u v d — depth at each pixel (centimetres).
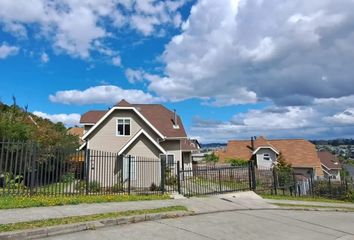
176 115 3650
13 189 1316
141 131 2652
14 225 836
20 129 2392
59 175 1484
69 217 960
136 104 3866
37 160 1401
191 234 930
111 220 977
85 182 1591
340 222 1367
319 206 1848
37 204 1140
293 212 1551
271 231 1060
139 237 859
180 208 1261
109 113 2847
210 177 2383
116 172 2564
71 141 2973
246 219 1229
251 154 4966
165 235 898
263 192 2264
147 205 1295
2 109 3192
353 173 7294
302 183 2753
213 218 1193
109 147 2833
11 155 1337
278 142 5200
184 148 3747
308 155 4844
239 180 2380
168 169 2500
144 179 2570
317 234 1076
